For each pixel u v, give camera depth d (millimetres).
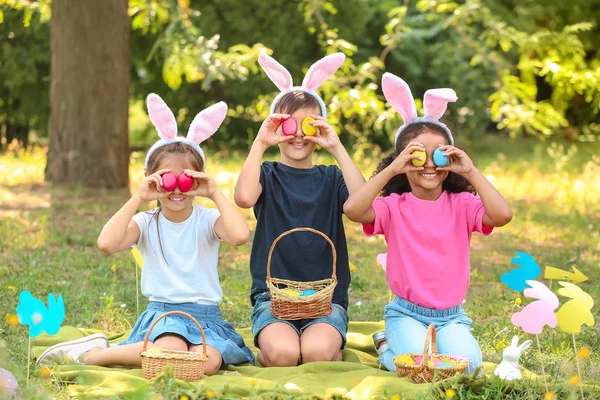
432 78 23578
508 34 14172
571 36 14328
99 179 13820
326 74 5367
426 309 4930
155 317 4879
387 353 4945
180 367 4371
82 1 13672
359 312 6754
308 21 15578
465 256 5000
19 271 7613
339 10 21438
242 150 22984
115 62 13859
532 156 21781
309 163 5316
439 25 15445
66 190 13297
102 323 6141
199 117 5121
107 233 4781
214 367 4680
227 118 23500
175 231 4984
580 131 26531
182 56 14242
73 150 13859
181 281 4930
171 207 4898
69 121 13852
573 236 10609
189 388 4129
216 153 20703
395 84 5129
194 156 5008
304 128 5129
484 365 4902
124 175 14086
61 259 8281
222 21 20844
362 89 13555
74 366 4633
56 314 4160
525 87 14109
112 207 11969
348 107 13188
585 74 13758
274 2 20594
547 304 4285
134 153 19281
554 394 4031
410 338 4789
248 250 9367
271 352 4859
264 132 5148
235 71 15289
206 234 4992
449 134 5078
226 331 5012
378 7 22688
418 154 4832
